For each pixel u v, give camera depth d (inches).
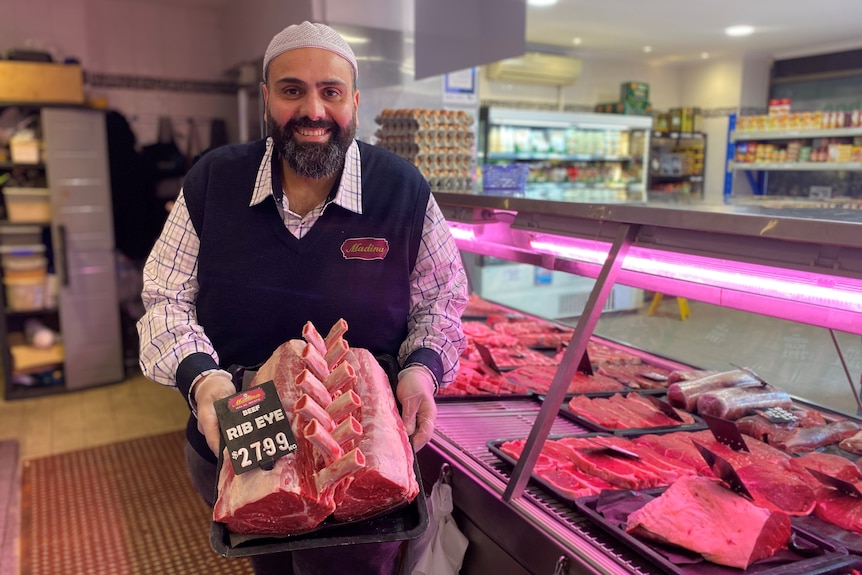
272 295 56.7
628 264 68.7
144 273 59.2
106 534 110.6
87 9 194.9
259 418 42.5
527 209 73.5
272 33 159.9
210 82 216.4
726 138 287.4
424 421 53.0
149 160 203.2
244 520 40.8
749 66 279.6
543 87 270.1
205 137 217.9
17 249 172.4
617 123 246.4
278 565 60.0
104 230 181.6
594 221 65.1
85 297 181.6
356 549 54.2
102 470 134.9
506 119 219.8
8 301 175.2
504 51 117.6
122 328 201.5
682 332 103.2
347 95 53.0
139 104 206.5
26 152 169.9
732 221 49.8
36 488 126.7
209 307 57.4
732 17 205.8
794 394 81.9
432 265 61.6
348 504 43.3
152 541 108.5
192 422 61.9
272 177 55.7
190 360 51.8
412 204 59.1
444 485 68.2
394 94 137.8
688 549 49.7
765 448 68.3
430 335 58.6
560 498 60.2
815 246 46.2
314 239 56.4
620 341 107.9
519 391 88.2
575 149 245.3
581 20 211.6
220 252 56.5
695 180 292.4
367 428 45.1
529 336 110.7
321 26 52.7
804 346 87.0
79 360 183.3
